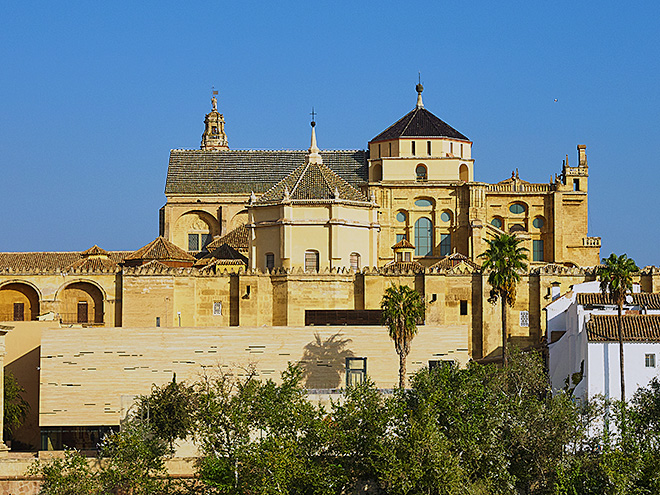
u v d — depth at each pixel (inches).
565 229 7406.5
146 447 4429.1
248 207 6348.4
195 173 7790.4
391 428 4269.2
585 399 4877.0
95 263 6432.1
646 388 4940.9
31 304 6378.0
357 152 7844.5
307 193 6284.5
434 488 4087.1
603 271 5433.1
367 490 4261.8
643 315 5393.7
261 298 6082.7
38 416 5654.5
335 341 5393.7
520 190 7386.8
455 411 4281.5
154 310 6067.9
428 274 6077.8
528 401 4434.1
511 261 5669.3
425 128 7450.8
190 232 7687.0
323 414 4463.6
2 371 5113.2
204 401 4517.7
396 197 7283.5
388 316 5255.9
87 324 6136.8
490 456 4151.1
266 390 4495.6
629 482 4015.8
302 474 4146.2
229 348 5359.3
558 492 3988.7
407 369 5398.6
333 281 6077.8
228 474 4256.9
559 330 5866.1
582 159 7524.6
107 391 5310.0
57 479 4318.4
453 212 7258.9
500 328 6077.8
